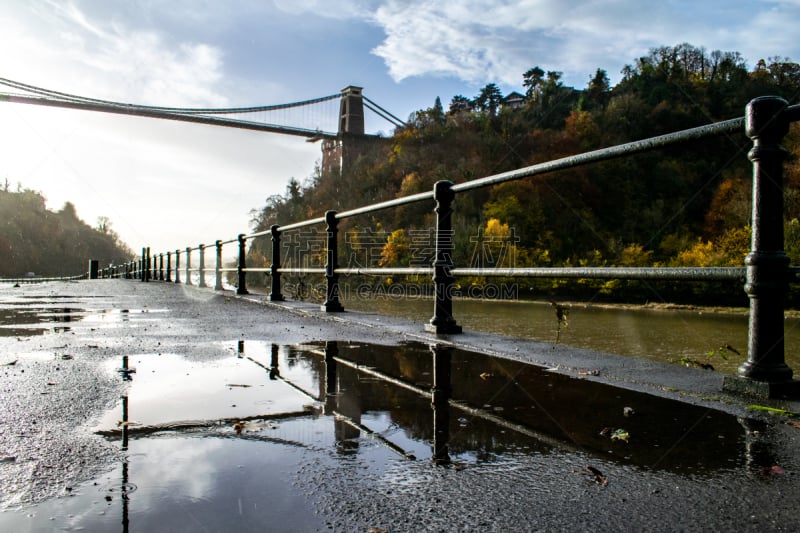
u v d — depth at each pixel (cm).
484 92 10075
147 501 81
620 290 3688
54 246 8606
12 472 91
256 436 112
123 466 95
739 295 3359
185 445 106
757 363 153
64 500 81
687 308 3353
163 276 1520
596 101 7925
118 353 221
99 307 493
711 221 5219
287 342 262
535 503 83
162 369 187
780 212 157
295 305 500
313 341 265
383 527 74
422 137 7038
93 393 149
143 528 72
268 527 73
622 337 2402
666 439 113
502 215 5203
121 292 830
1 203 8112
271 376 176
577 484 90
